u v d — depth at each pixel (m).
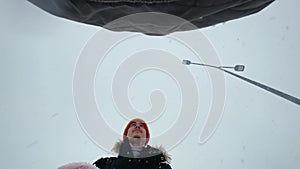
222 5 0.97
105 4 0.97
